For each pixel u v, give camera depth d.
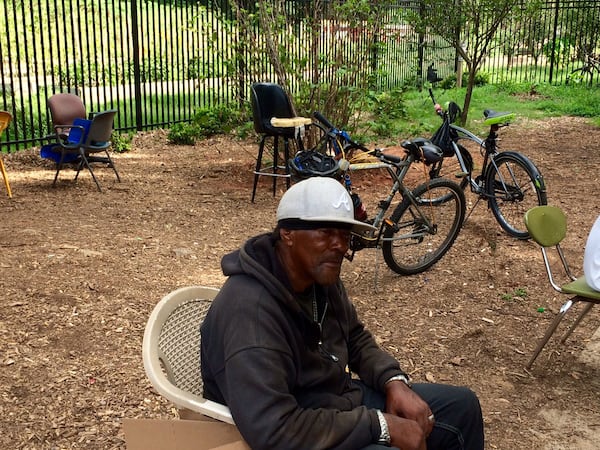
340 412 2.16
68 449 3.27
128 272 5.45
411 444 2.18
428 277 5.59
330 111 9.05
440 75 19.48
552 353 4.32
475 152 10.88
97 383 3.83
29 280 5.13
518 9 13.04
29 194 7.77
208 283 5.34
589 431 3.53
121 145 10.29
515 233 6.53
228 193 8.11
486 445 3.40
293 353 2.18
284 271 2.24
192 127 11.18
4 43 15.87
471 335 4.55
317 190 2.20
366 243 5.20
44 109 12.71
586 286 3.95
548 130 12.95
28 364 3.98
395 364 2.55
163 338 2.40
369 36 9.36
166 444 2.24
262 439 2.01
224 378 2.13
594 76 20.64
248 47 9.49
